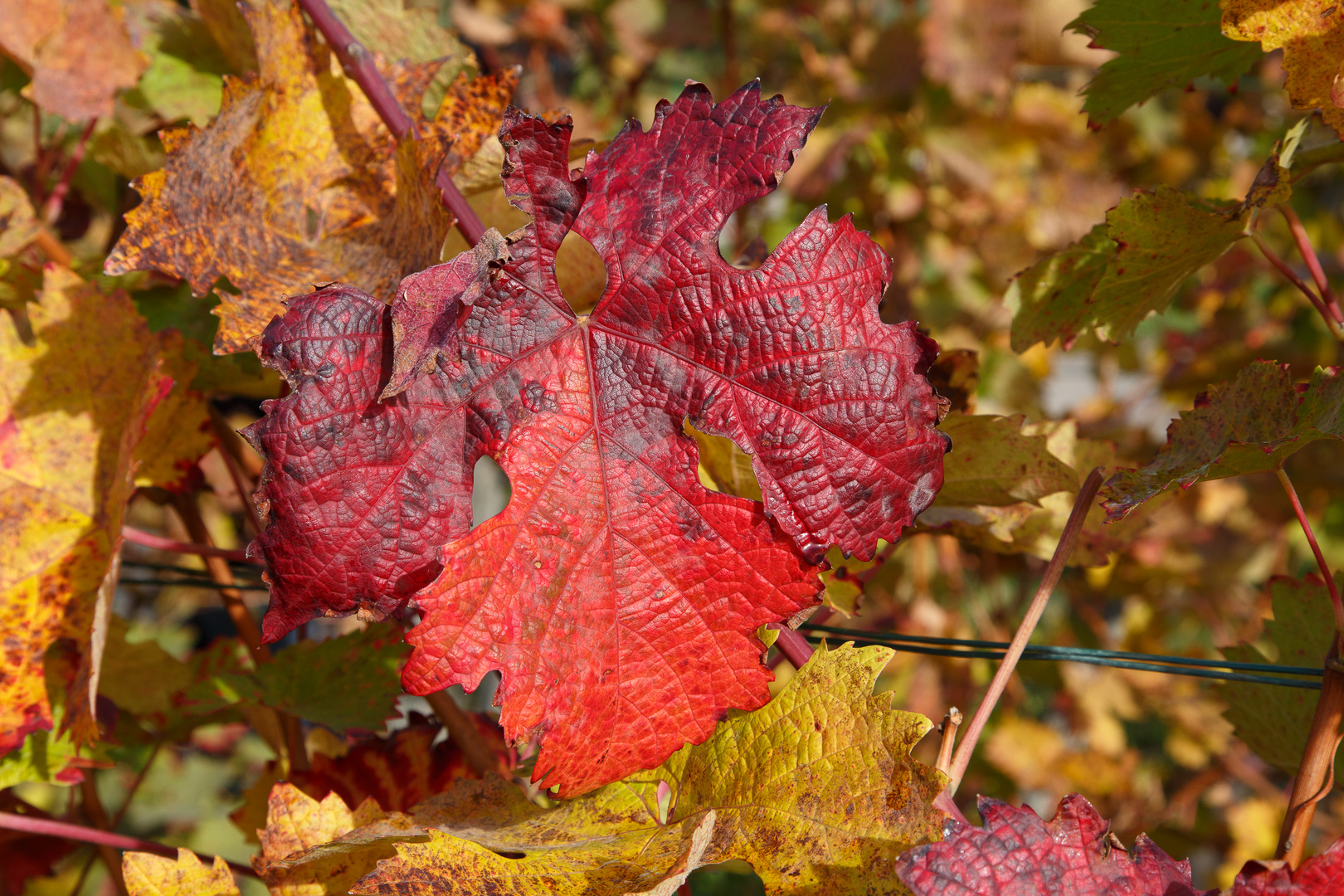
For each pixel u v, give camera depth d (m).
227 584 0.70
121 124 0.69
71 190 0.82
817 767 0.54
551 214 0.52
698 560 0.54
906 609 1.57
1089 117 0.66
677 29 1.63
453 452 0.53
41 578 0.60
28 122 0.84
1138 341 1.95
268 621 0.52
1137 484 0.57
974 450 0.63
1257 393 0.57
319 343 0.52
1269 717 0.68
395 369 0.51
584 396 0.54
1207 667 0.63
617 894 0.53
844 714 0.54
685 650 0.54
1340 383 0.55
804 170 1.44
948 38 1.40
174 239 0.58
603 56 1.75
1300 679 0.67
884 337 0.54
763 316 0.53
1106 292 0.62
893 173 1.52
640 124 0.52
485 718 0.70
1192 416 0.57
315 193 0.60
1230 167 1.90
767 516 0.54
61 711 0.60
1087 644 1.73
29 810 0.70
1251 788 1.75
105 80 0.65
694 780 0.56
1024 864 0.53
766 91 1.60
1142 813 1.54
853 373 0.54
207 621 1.90
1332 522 1.77
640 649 0.54
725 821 0.55
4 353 0.60
